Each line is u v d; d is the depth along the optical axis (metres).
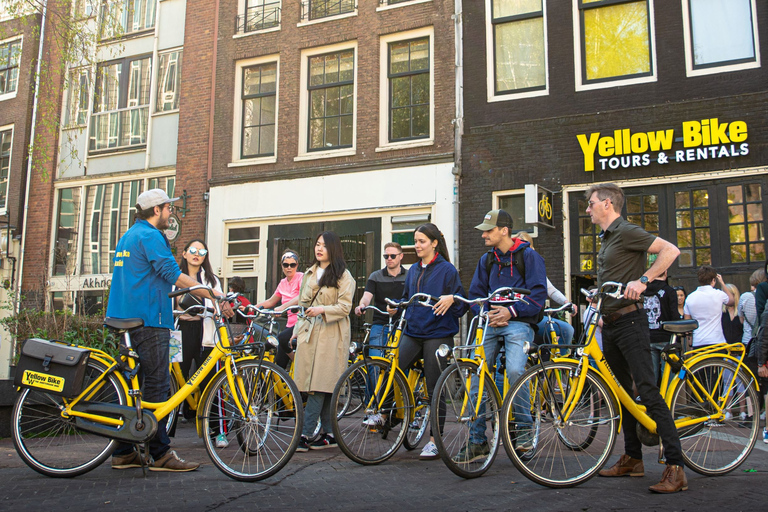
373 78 11.58
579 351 3.85
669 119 9.24
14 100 15.02
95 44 13.20
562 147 9.87
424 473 4.08
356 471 4.12
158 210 4.37
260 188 12.22
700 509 3.19
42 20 14.79
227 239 12.42
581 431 3.82
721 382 4.16
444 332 4.55
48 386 3.86
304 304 4.92
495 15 10.77
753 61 9.05
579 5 10.12
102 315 8.67
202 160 12.83
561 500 3.38
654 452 5.02
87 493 3.49
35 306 13.73
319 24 12.20
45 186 14.36
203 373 4.06
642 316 3.84
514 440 3.73
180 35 13.60
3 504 3.25
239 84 12.88
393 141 11.48
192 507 3.21
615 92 9.70
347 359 4.83
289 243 11.88
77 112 14.38
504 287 4.17
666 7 9.55
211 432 3.94
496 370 4.70
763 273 6.77
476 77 10.70
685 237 9.01
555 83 10.12
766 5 8.99
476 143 10.50
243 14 12.99
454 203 10.52
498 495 3.49
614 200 4.02
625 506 3.25
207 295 4.09
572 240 9.65
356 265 11.28
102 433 3.85
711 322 6.61
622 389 3.89
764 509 3.19
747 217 8.69
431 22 11.21
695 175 8.96
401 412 4.51
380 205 11.15
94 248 13.89
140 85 13.95
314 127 12.20
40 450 3.95
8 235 14.41
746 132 8.69
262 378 3.95
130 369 4.00
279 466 3.82
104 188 13.98
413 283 4.72
